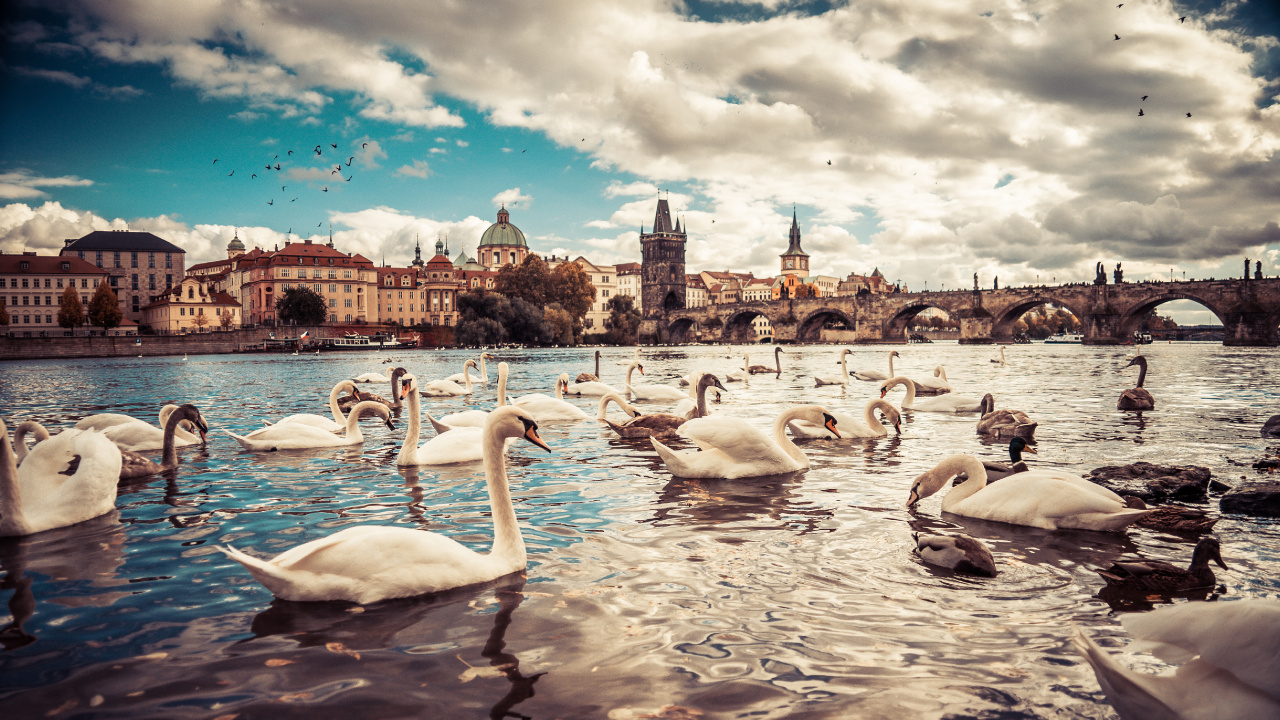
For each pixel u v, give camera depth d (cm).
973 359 5700
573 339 14088
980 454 1074
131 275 15800
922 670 383
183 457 1089
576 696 355
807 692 359
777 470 933
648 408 1877
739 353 7606
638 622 448
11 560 573
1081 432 1305
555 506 764
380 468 998
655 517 715
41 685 365
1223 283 9012
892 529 666
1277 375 3142
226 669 383
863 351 8394
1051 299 10719
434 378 3441
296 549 473
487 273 17588
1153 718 277
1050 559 570
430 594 492
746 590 505
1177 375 3200
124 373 4406
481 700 351
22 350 8388
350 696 355
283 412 1833
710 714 338
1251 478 866
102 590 506
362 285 14938
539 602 481
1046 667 385
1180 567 546
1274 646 256
